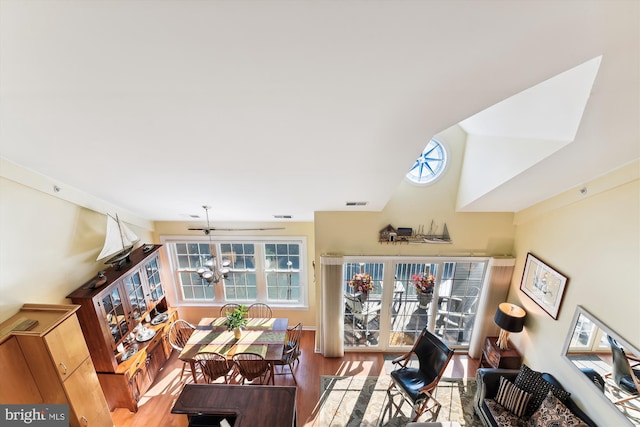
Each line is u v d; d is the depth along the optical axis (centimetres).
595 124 212
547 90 216
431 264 454
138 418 380
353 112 191
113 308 362
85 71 152
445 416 388
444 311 478
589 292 304
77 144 234
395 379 393
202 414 234
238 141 229
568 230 333
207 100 178
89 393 308
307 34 130
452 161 409
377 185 322
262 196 363
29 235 292
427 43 136
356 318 489
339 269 438
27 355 263
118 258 388
